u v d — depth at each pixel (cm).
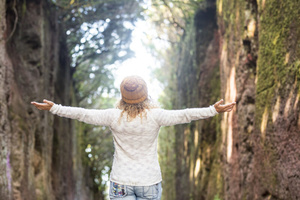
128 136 357
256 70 721
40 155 1034
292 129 511
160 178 365
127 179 354
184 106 1681
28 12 1046
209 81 1280
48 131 1181
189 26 1538
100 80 2075
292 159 509
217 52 1279
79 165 1961
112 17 1467
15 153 830
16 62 971
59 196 1302
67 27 1461
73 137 1723
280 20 565
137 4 1473
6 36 891
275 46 582
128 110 355
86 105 2386
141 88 355
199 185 1234
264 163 626
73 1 1215
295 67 502
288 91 526
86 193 2227
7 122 760
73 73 1692
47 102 353
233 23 862
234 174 846
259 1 669
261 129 640
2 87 738
